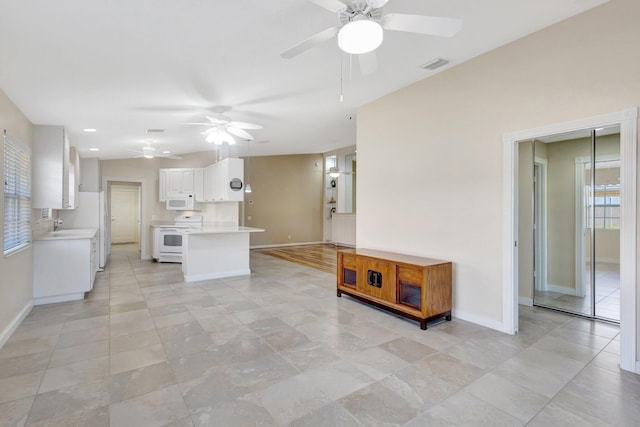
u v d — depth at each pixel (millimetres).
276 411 1931
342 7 1782
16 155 3398
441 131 3568
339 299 4301
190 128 4941
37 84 3018
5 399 2043
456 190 3445
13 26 2086
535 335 3055
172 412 1917
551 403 2006
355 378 2305
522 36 2863
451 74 3449
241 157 9844
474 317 3334
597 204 3830
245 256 5918
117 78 3037
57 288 4137
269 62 2928
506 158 3020
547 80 2738
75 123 4324
